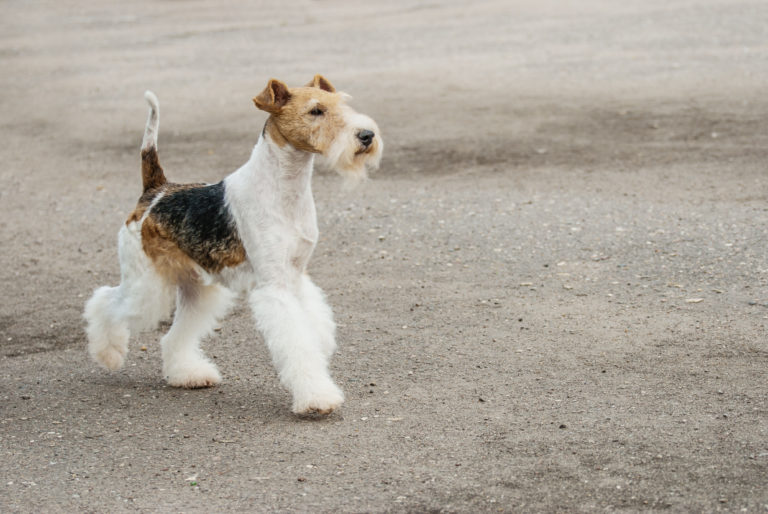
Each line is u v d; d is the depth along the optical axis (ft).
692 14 66.95
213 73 58.75
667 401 16.06
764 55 50.83
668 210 28.86
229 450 15.21
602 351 18.79
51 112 52.08
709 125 38.78
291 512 12.92
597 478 13.37
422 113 44.96
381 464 14.32
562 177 33.86
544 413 15.92
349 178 15.92
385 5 86.84
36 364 20.63
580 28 65.41
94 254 29.53
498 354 19.07
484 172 35.45
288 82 53.11
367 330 21.16
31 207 35.65
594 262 24.84
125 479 14.28
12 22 89.40
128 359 20.79
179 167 38.78
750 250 24.54
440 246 27.48
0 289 26.55
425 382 17.85
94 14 92.99
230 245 16.75
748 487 12.80
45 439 16.10
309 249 16.89
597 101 44.39
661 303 21.39
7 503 13.58
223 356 20.40
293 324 16.10
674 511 12.32
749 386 16.46
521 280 23.94
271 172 16.22
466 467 14.01
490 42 62.44
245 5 94.63
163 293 17.72
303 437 15.56
